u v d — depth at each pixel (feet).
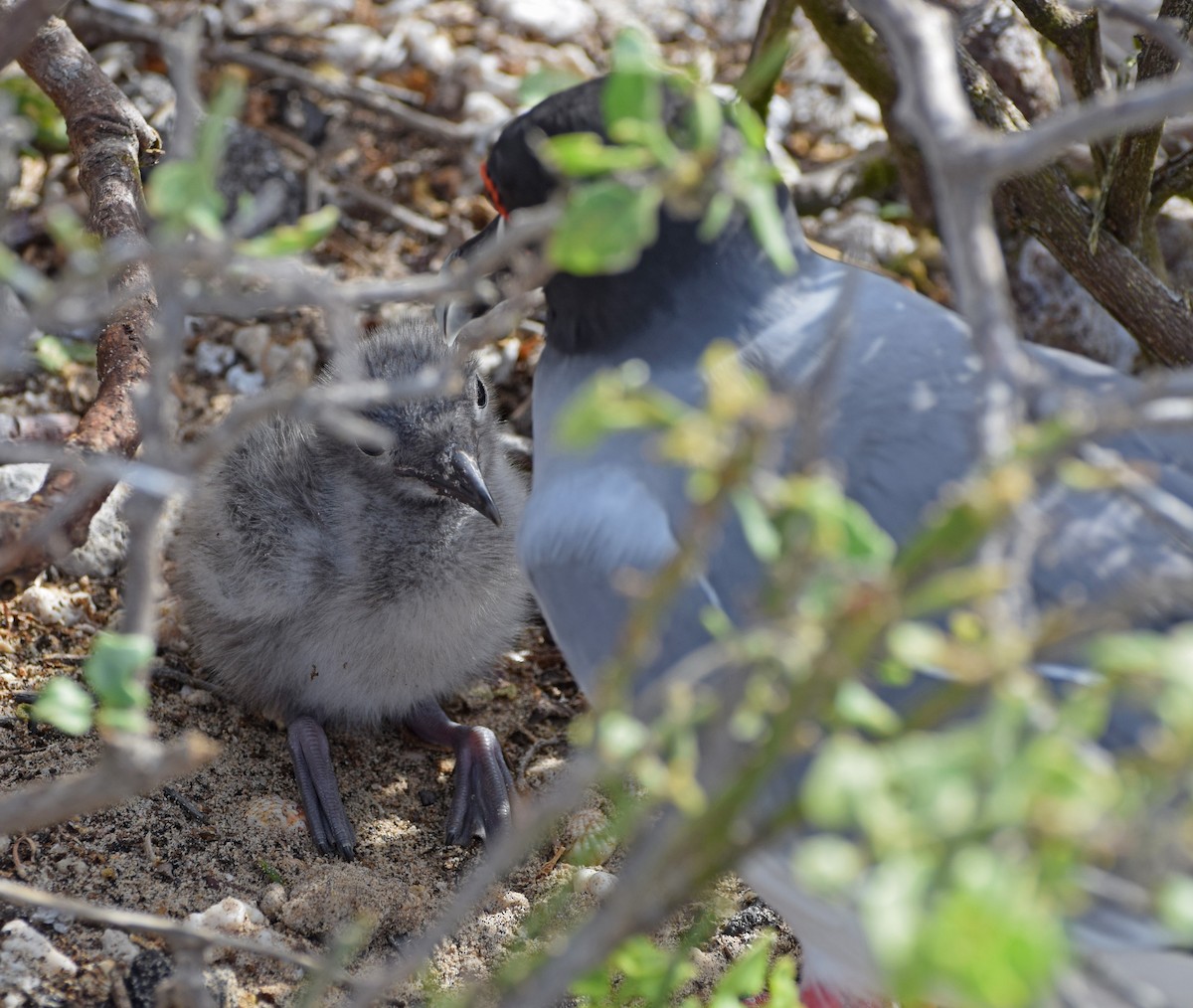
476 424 30.07
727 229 21.26
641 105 12.68
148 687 30.12
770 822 12.94
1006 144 11.94
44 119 38.34
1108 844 10.19
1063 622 11.14
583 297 21.93
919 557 11.14
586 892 26.37
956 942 9.43
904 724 11.84
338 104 43.21
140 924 18.84
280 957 19.89
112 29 41.83
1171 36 18.07
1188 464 19.71
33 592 29.91
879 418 19.80
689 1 47.75
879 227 39.86
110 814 26.21
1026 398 14.57
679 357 21.56
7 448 15.79
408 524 29.19
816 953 21.91
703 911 25.94
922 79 12.38
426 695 30.25
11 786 25.95
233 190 39.11
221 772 28.40
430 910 25.88
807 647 11.47
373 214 40.88
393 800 29.07
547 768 30.04
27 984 22.25
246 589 28.68
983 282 12.05
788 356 20.94
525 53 45.44
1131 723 17.13
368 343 30.53
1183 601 17.53
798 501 11.51
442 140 42.50
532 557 21.34
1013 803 9.87
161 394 14.30
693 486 11.78
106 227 26.07
